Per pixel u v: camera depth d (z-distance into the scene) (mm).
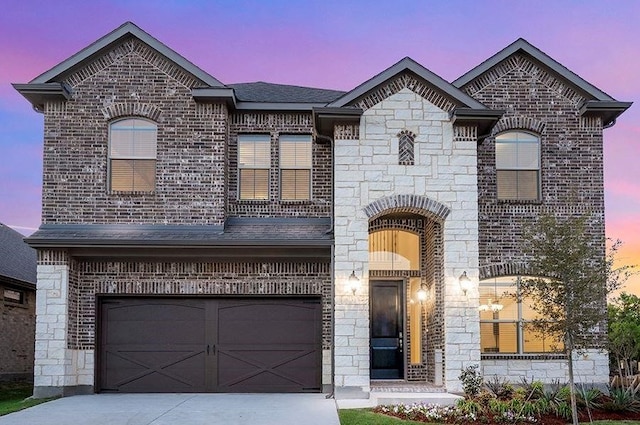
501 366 16250
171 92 16500
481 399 13094
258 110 17156
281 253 15859
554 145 17141
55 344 15195
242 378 16188
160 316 16328
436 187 15430
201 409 13156
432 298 16188
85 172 16188
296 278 16312
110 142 16453
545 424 12211
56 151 16203
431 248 16312
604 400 14023
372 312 17188
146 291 16141
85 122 16344
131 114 16422
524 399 13266
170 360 16188
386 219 17078
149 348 16203
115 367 16125
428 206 15328
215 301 16391
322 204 17000
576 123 17281
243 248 15562
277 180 17078
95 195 16141
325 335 16188
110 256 15859
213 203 16203
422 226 17188
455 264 15211
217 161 16344
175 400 14508
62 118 16312
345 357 14727
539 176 17062
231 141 17141
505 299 16641
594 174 17094
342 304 14891
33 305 23031
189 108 16484
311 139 17359
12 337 21297
